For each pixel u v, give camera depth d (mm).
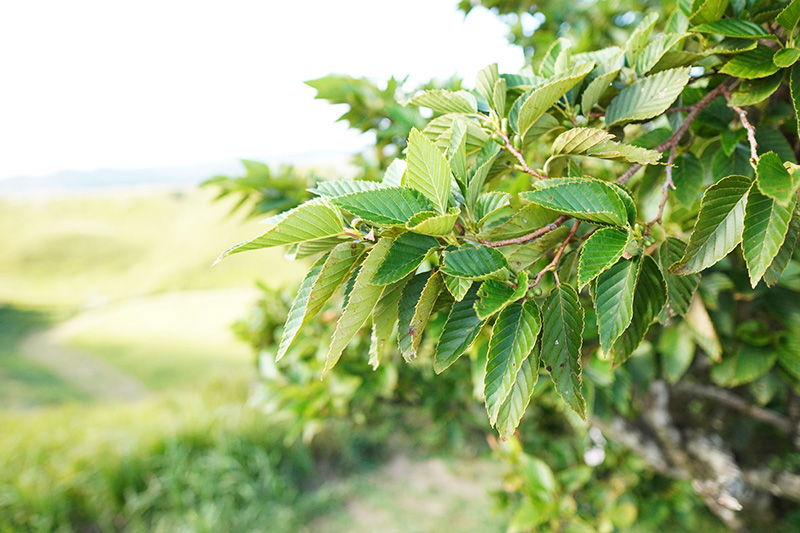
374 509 2443
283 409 1279
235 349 5984
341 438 2916
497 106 447
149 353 6176
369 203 359
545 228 388
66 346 6980
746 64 433
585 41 951
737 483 1019
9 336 8141
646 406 1076
